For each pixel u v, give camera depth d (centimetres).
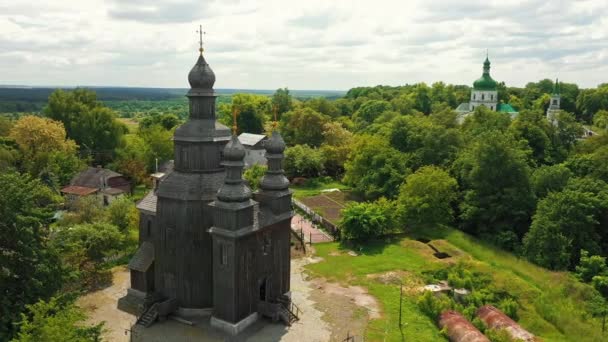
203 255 3975
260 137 10569
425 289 4619
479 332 3659
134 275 4338
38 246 3412
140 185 9319
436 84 18638
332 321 4041
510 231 6469
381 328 3938
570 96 18375
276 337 3747
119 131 10762
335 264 5369
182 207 3931
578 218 5941
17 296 3219
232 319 3750
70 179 8350
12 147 8569
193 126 4059
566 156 9262
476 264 5219
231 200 3628
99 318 4016
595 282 5162
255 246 3869
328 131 11456
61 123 9481
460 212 7181
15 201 3369
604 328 4278
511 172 6800
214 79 4106
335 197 8538
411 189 6669
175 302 4041
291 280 4922
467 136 9025
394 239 6241
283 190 4172
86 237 4759
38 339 2434
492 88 14375
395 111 14088
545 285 4975
